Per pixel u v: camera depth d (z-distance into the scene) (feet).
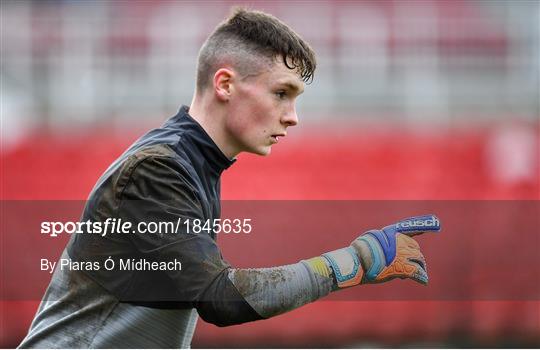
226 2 106.11
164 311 24.81
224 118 25.68
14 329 79.92
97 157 95.66
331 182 92.89
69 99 101.40
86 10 104.32
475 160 94.68
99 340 24.54
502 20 106.83
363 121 99.50
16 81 101.14
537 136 97.66
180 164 23.89
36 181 92.73
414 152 94.99
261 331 76.95
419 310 80.33
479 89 104.53
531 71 105.81
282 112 25.58
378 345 78.84
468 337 82.02
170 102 103.35
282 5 106.52
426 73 105.60
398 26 106.22
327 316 78.69
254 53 25.29
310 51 25.93
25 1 102.78
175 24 105.29
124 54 104.12
